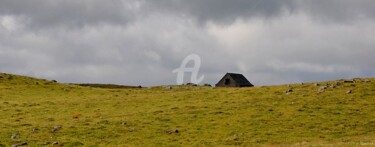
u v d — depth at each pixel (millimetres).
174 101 69500
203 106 63500
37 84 95000
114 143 45094
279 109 59812
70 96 81250
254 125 52062
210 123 53469
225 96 71562
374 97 64062
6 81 95125
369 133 47750
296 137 46531
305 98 65375
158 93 82875
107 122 53875
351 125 51219
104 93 86938
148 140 46312
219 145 43781
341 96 65500
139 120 55219
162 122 54281
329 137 46156
